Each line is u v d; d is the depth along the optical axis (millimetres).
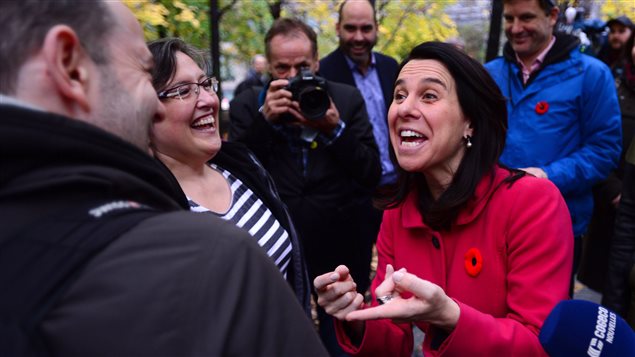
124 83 794
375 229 3100
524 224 1396
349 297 1399
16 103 686
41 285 613
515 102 2691
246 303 676
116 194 710
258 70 5699
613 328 1286
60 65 712
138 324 614
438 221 1501
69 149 671
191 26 3914
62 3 731
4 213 650
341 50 3506
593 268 3082
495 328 1270
